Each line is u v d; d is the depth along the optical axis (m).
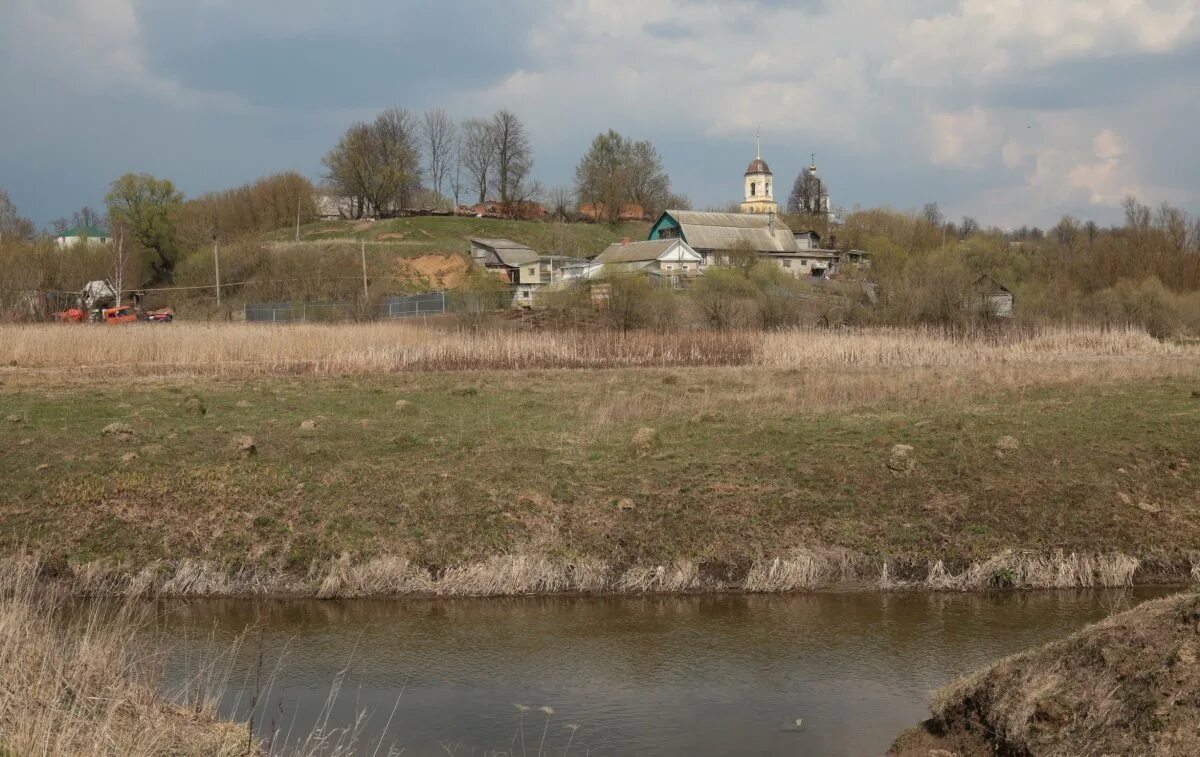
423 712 9.92
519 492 15.58
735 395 23.73
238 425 19.20
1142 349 36.41
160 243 97.62
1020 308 46.09
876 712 9.89
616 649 11.70
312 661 11.26
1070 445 17.52
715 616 12.88
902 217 108.12
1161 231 67.25
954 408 20.91
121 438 17.64
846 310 45.34
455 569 13.89
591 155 141.50
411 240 105.88
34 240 90.31
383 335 37.19
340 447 17.47
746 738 9.34
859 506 15.53
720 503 15.48
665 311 45.06
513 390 25.22
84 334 35.28
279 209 116.06
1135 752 6.81
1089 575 14.10
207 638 11.87
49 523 14.47
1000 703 7.98
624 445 17.78
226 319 67.75
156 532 14.45
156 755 7.54
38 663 8.34
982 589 13.95
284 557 14.06
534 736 9.40
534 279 91.88
